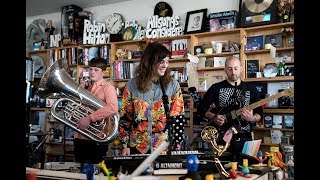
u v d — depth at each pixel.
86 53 4.83
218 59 3.94
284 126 3.52
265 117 3.61
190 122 3.93
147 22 4.55
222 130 2.36
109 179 1.05
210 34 4.02
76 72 4.88
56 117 2.23
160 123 1.63
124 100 1.74
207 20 4.10
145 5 4.67
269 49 3.62
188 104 4.00
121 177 0.70
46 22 5.50
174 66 4.32
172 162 1.21
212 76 4.03
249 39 3.82
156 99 1.66
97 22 5.07
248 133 2.46
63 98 2.25
